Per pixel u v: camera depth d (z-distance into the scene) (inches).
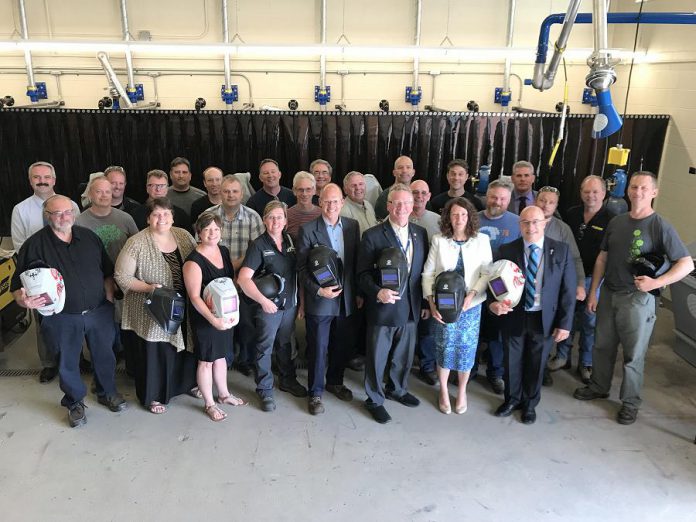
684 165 216.7
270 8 261.9
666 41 225.3
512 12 261.6
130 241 132.1
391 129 217.8
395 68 271.1
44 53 262.2
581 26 267.0
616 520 110.3
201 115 216.1
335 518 110.3
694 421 143.2
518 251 137.0
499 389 156.2
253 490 117.6
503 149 219.0
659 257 131.5
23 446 130.2
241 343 159.9
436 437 135.9
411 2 262.8
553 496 116.6
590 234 159.5
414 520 110.0
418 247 136.1
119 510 111.7
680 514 111.7
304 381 161.9
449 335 138.9
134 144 219.3
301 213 160.9
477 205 174.6
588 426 140.9
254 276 137.6
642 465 126.5
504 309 131.0
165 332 134.6
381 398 144.3
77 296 129.0
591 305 149.2
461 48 224.8
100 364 140.3
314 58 267.7
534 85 157.0
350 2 262.5
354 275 142.2
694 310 152.6
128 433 135.9
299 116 216.5
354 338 150.6
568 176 221.1
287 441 133.9
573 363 172.9
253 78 270.1
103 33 261.6
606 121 115.3
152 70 266.8
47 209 124.3
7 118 218.1
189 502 114.0
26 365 167.3
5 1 255.0
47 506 112.3
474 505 114.0
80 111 216.5
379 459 127.7
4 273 167.0
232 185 150.7
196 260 130.3
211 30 263.0
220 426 139.5
